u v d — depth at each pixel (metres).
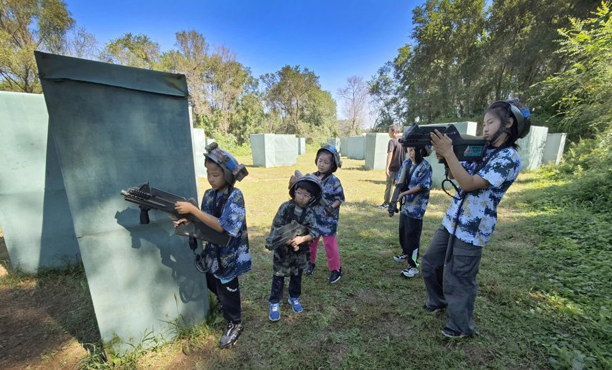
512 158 1.80
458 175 1.81
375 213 6.03
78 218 1.74
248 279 3.23
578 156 9.55
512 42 20.12
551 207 5.70
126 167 1.84
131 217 1.91
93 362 2.00
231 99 34.09
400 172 3.37
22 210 3.26
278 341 2.24
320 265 3.58
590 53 6.16
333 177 3.06
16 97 3.06
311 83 42.88
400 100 32.22
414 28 26.80
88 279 1.84
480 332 2.27
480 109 23.14
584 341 2.12
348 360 2.03
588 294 2.72
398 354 2.08
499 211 5.90
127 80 1.74
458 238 2.03
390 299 2.81
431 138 1.86
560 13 17.17
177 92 1.93
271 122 43.16
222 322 2.41
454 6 23.58
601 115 6.42
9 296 3.00
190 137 2.05
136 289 2.01
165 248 2.08
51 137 3.28
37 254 3.38
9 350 2.20
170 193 1.83
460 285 2.08
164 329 2.18
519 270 3.29
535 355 2.04
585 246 3.78
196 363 2.00
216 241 1.88
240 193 2.01
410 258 3.22
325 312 2.62
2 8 15.13
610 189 5.55
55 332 2.42
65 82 1.58
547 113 17.00
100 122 1.71
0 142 3.06
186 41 29.50
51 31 16.98
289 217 2.43
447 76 24.23
